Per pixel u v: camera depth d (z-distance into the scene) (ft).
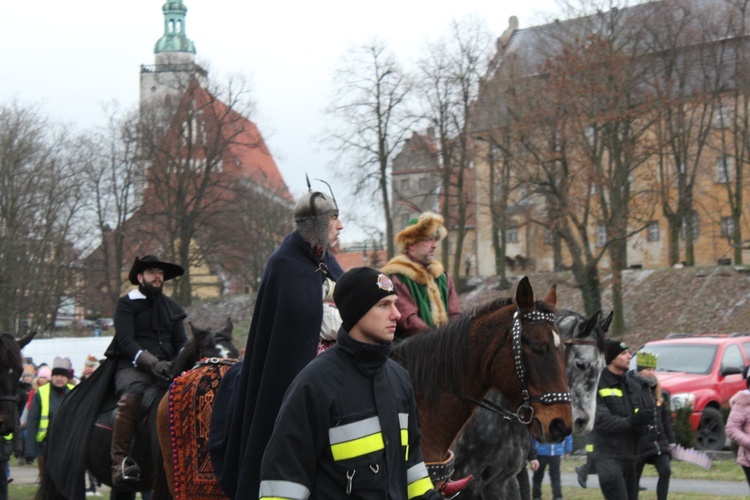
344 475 12.90
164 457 22.22
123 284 181.78
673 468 54.39
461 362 19.29
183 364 26.20
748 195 161.07
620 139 120.37
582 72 110.11
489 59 139.33
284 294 17.90
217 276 223.51
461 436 23.43
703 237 178.91
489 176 147.84
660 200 145.28
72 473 28.27
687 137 145.18
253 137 176.04
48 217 143.95
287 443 12.85
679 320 124.06
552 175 112.16
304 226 18.51
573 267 114.52
